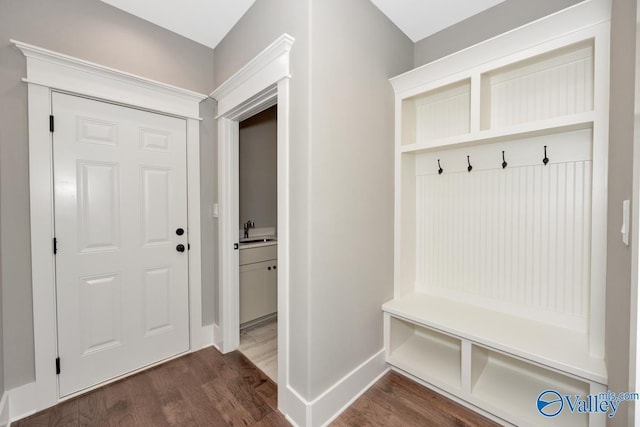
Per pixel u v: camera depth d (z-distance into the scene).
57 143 1.63
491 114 1.80
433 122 2.09
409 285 2.14
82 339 1.73
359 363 1.72
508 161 1.76
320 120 1.43
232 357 2.14
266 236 3.21
